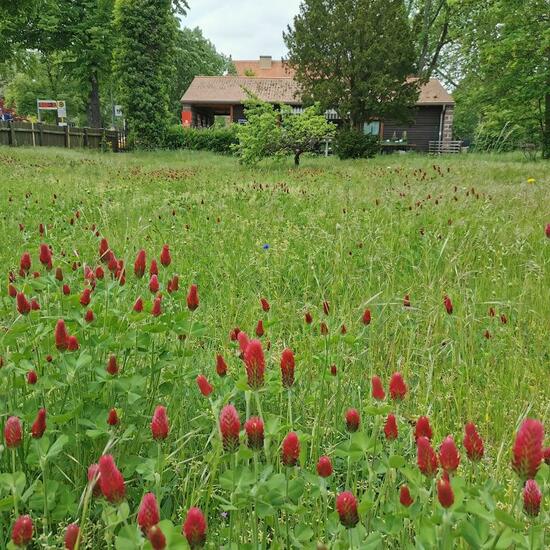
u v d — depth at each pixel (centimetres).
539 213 808
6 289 383
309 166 2125
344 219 725
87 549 200
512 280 508
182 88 7525
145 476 194
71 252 582
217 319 427
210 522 216
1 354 273
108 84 4650
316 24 2852
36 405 246
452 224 721
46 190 1131
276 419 200
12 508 207
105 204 862
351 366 336
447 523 152
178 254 605
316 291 500
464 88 3722
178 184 1318
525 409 289
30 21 3981
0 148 2519
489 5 2733
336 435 274
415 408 300
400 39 2850
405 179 1386
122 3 3584
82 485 224
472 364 346
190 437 245
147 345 273
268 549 200
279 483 178
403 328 395
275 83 4738
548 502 207
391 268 527
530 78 2461
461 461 251
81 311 300
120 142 3981
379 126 4234
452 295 452
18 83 6569
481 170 1634
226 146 3716
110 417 216
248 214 852
